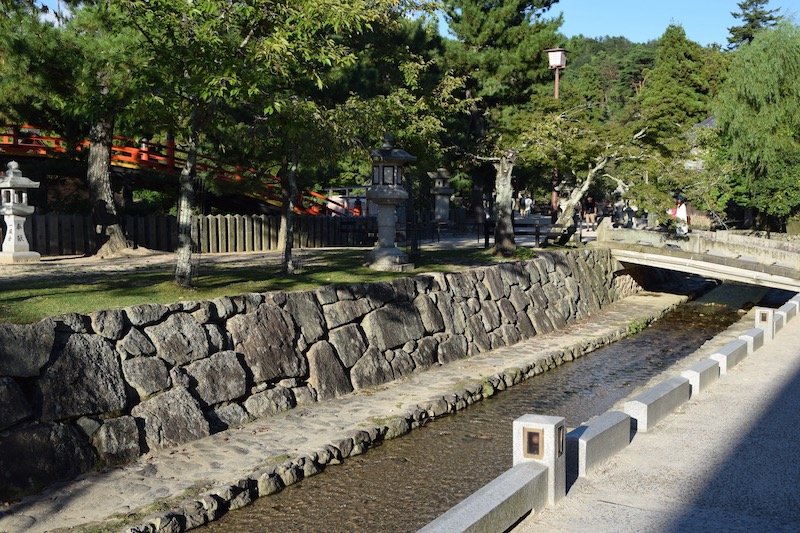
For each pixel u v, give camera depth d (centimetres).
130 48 1573
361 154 1750
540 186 4694
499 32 3195
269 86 1454
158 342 1056
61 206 2719
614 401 1445
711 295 3108
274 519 858
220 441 1041
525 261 2200
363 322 1452
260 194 2856
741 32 7594
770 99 3384
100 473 899
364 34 2086
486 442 1166
